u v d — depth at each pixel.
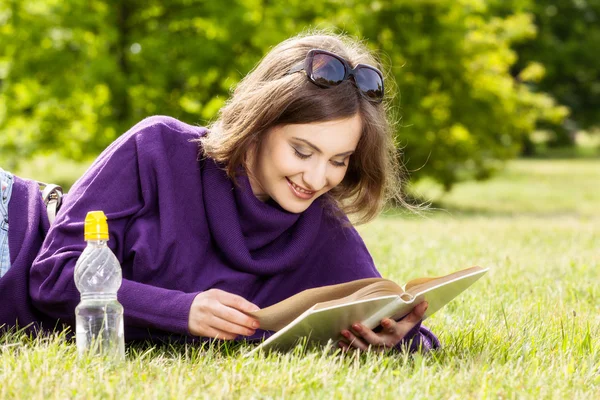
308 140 2.99
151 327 2.94
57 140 17.05
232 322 2.85
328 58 2.98
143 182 3.19
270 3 16.39
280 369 2.69
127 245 3.17
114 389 2.36
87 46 15.41
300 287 3.53
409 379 2.65
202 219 3.27
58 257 2.99
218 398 2.36
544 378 2.76
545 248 7.12
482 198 21.41
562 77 38.97
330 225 3.56
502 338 3.34
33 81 15.74
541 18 36.06
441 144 17.33
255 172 3.21
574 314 3.70
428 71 17.19
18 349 2.80
